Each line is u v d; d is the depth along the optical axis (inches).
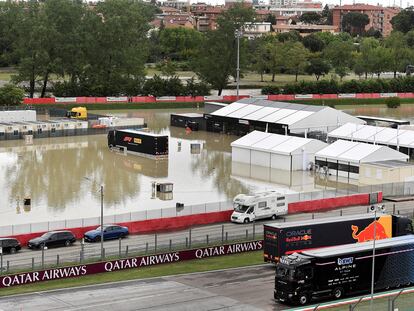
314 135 5866.1
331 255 2576.3
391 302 2369.6
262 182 4790.8
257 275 2883.9
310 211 3971.5
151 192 4463.6
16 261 2997.0
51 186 4559.5
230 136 6614.2
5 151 5664.4
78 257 3046.3
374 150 4913.9
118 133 5807.1
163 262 3043.8
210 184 4719.5
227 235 3361.2
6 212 3919.8
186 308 2493.8
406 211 3900.1
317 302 2568.9
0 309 2454.5
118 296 2615.7
